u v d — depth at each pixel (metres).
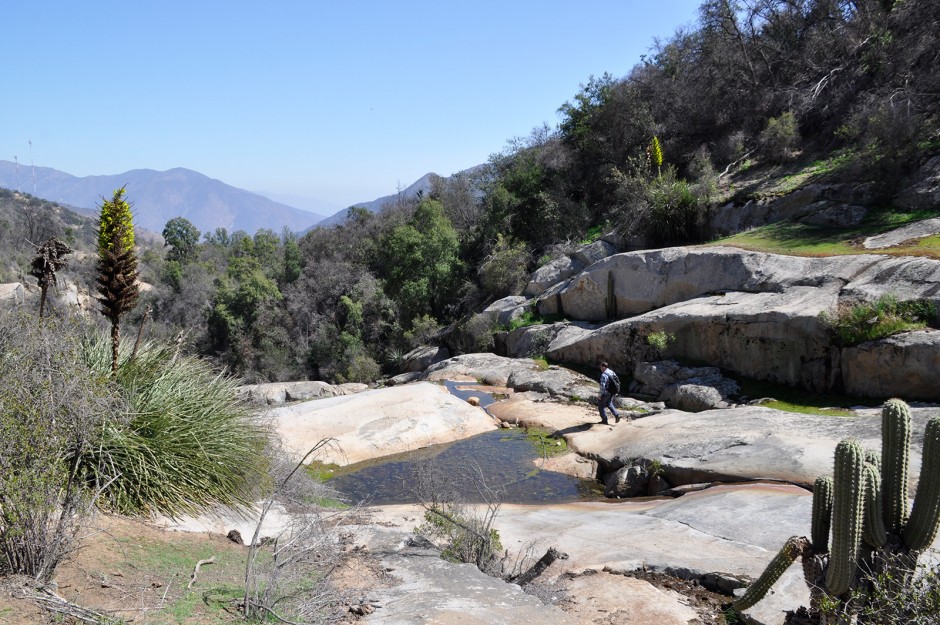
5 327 5.53
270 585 4.67
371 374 32.09
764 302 15.52
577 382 18.30
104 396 5.83
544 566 6.59
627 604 5.62
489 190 39.94
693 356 16.98
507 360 21.83
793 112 26.25
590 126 35.03
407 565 5.99
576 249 26.41
